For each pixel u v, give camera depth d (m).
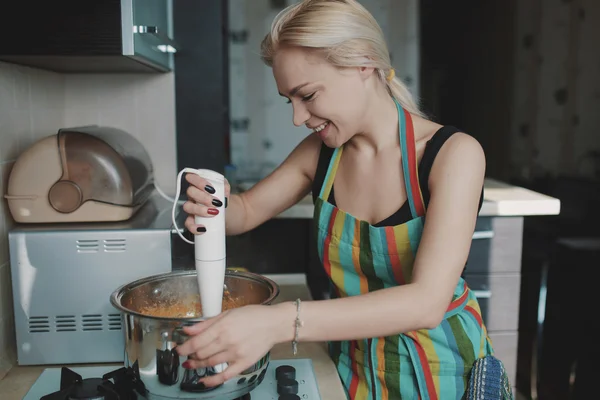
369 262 1.06
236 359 0.77
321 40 0.86
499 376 1.04
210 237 0.91
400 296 0.82
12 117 1.29
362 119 0.96
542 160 2.61
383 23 3.07
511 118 2.62
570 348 2.45
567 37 2.53
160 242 1.15
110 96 1.95
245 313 0.77
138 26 1.24
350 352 1.12
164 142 2.00
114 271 1.15
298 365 1.07
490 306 2.04
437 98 2.83
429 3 2.82
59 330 1.15
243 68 3.10
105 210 1.21
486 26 2.66
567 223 2.45
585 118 2.53
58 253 1.13
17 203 1.18
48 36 1.17
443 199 0.92
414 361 1.04
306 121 0.95
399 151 1.04
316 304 0.80
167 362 0.83
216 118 2.04
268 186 1.27
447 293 0.86
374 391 1.07
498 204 1.94
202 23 1.99
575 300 2.46
